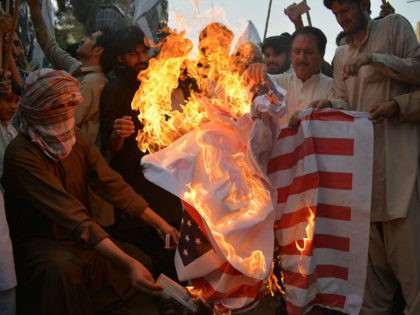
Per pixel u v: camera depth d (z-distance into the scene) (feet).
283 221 10.15
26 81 9.56
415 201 10.69
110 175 10.38
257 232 9.23
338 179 10.10
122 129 11.39
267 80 11.69
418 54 10.84
